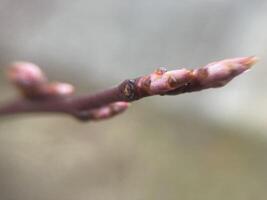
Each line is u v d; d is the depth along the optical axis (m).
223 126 0.39
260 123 0.40
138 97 0.10
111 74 0.40
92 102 0.13
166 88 0.09
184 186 0.35
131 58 0.41
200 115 0.39
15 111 0.17
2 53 0.38
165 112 0.39
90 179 0.33
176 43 0.41
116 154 0.35
